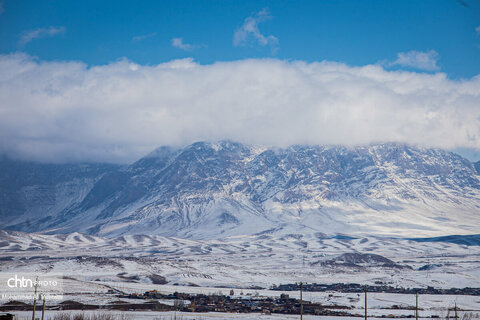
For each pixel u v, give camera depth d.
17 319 177.75
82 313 192.25
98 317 185.88
